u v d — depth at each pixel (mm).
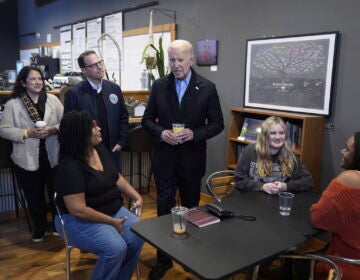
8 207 3352
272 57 3121
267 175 2250
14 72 4754
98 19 5996
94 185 1939
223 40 3635
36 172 2783
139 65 5031
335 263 1550
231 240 1473
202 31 3871
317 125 2748
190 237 1494
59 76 4379
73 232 1916
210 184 2367
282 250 1395
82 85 2633
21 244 2871
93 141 1963
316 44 2771
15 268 2514
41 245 2861
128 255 1996
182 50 2189
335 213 1502
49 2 8016
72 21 7070
